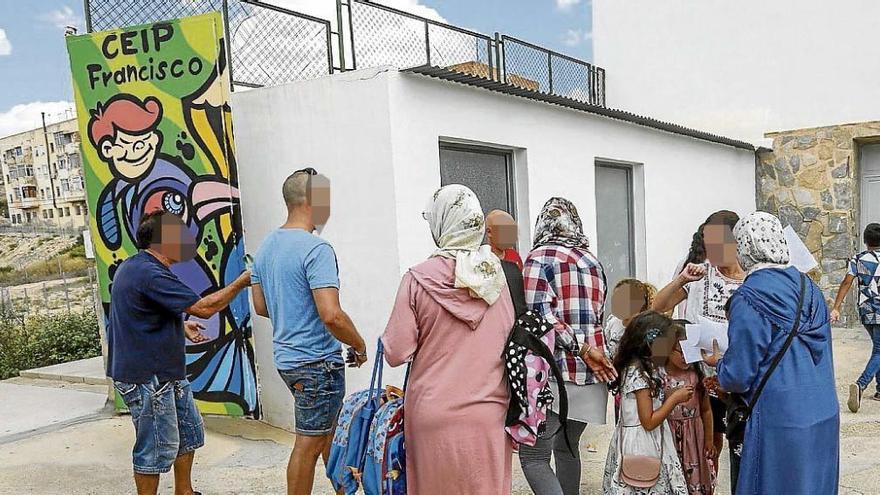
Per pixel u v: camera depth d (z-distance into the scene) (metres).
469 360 2.63
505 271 2.93
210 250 5.11
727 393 3.12
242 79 5.61
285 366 3.44
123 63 5.16
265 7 5.75
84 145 5.32
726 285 3.53
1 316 9.63
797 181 10.73
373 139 4.81
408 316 2.66
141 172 5.20
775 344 2.74
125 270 3.51
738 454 3.03
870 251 5.99
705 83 11.43
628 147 7.82
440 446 2.60
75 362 8.52
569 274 3.28
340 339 3.36
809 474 2.73
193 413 3.95
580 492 4.13
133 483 4.39
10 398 6.67
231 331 5.14
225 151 5.01
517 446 2.97
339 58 6.02
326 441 3.57
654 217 8.40
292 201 3.58
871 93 10.05
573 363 3.30
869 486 4.16
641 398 3.24
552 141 6.51
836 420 2.81
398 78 4.78
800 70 10.57
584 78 11.27
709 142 9.71
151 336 3.54
